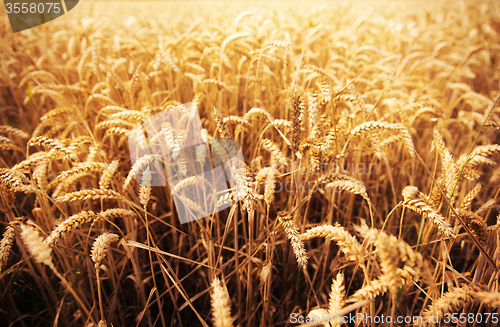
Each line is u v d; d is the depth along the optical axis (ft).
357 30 17.16
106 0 35.14
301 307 7.30
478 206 9.14
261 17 15.23
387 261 3.24
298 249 4.10
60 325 6.97
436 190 5.28
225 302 3.47
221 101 8.87
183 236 7.97
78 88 8.82
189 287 7.93
